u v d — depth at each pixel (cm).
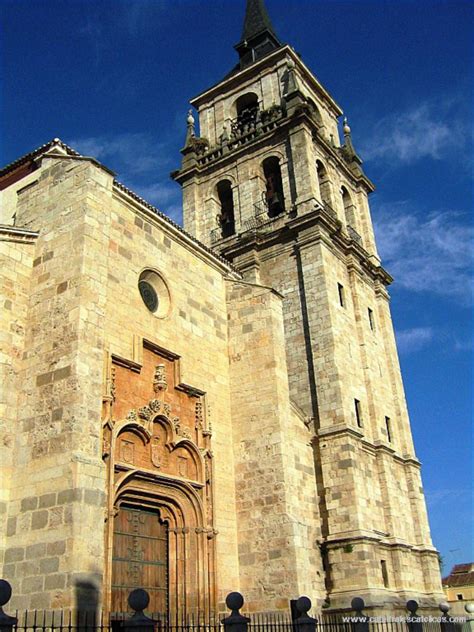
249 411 2853
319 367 3484
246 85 5059
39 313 2109
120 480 2164
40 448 1892
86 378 1956
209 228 4550
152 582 2294
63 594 1669
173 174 4834
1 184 2834
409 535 3662
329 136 5150
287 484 2650
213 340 2948
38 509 1811
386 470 3528
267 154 4469
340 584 2962
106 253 2219
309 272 3750
